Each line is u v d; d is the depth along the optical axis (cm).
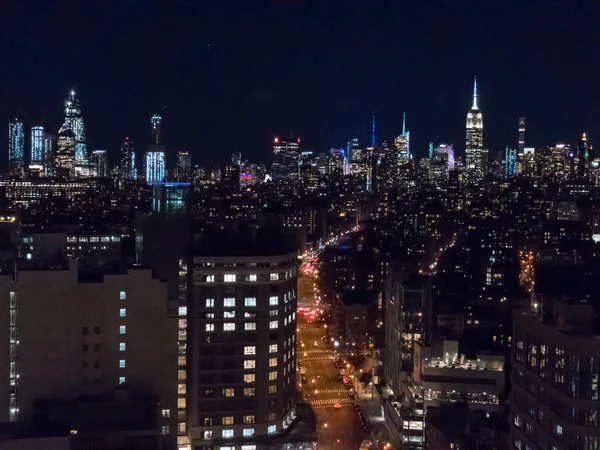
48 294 15825
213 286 19538
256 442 19575
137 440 14012
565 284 15562
